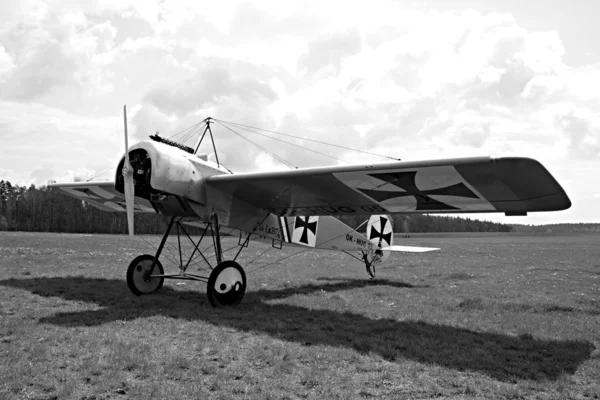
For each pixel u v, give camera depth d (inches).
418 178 238.8
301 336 206.4
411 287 431.2
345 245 479.5
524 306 311.1
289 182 277.3
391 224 546.0
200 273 496.4
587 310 303.1
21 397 124.7
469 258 931.3
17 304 264.4
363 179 255.3
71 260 567.2
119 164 277.3
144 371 148.6
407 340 204.8
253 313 259.4
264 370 156.9
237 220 326.6
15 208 2760.8
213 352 176.2
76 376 141.9
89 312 243.1
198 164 288.0
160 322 223.5
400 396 138.3
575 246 1699.1
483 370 165.5
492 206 260.8
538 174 203.2
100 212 2822.3
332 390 140.0
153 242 1209.4
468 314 281.6
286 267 619.5
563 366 174.9
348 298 342.6
